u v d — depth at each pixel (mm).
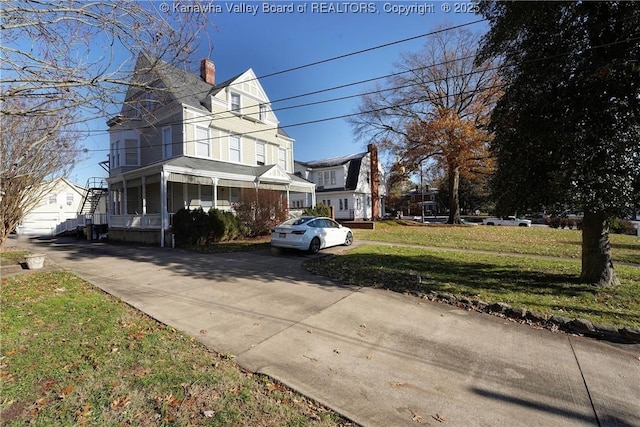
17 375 3027
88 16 3521
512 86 6195
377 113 27141
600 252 6098
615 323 4418
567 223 23922
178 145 16641
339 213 32875
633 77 4922
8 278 7156
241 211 15016
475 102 23359
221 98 18438
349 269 7926
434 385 3055
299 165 35094
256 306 5266
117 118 5023
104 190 22984
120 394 2766
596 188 5145
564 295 5605
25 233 26672
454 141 22422
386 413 2623
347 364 3428
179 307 5180
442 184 47062
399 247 12000
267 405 2686
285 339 4027
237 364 3391
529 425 2520
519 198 6188
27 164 9008
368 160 34781
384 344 3938
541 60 5672
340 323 4582
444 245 12508
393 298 5734
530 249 11109
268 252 11117
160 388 2867
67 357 3391
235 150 19250
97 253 11578
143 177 15039
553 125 5531
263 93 21109
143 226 14805
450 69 23641
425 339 4094
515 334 4281
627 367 3438
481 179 25125
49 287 6352
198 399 2730
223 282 6824
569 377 3230
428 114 24922
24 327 4191
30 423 2395
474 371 3328
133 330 4160
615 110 5094
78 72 3723
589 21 5316
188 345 3783
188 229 12938
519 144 6023
